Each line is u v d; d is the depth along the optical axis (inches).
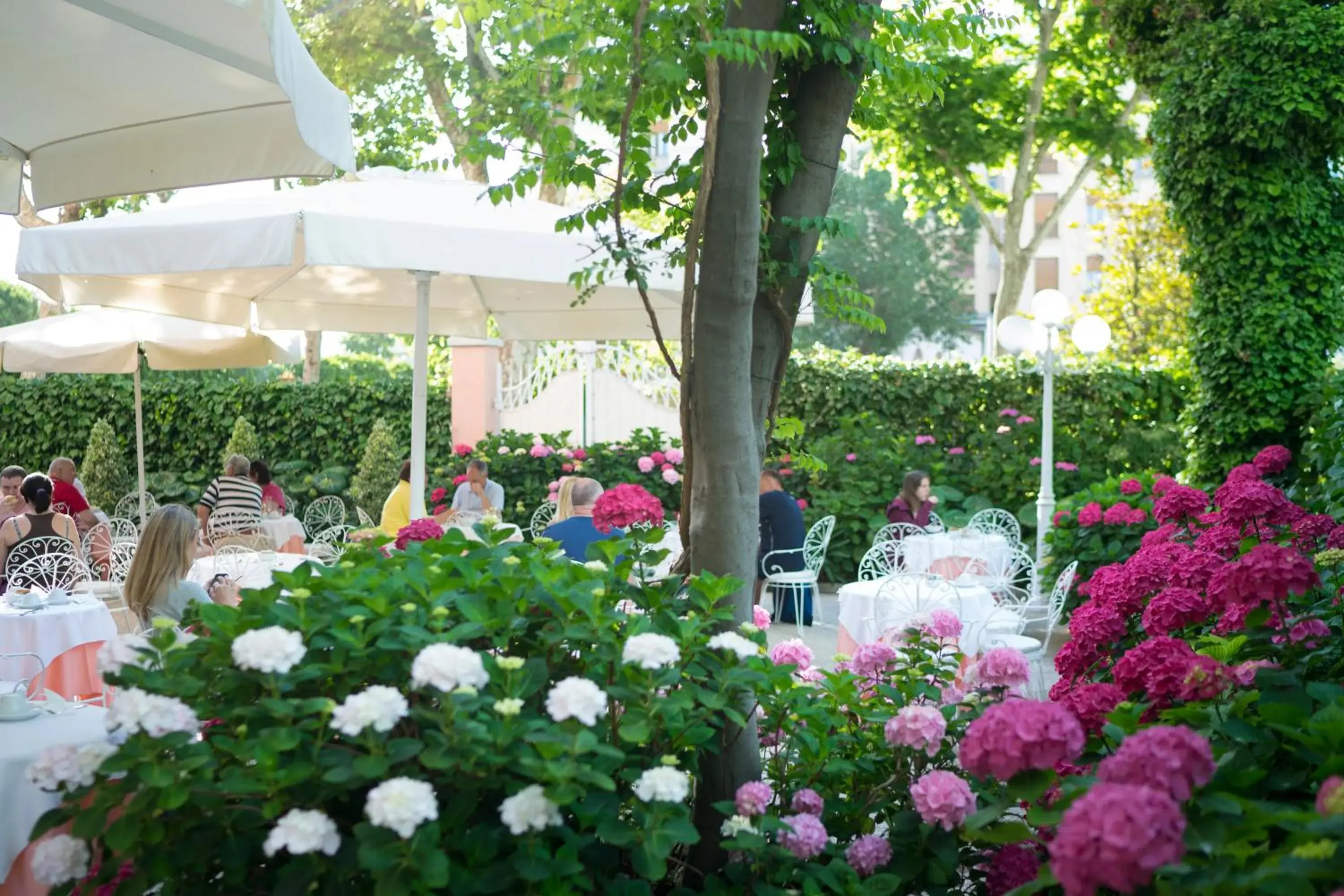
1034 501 459.2
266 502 392.8
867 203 1306.6
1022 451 468.1
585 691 90.7
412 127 645.9
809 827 105.7
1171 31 346.3
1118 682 108.0
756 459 126.0
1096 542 333.4
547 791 88.4
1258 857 81.6
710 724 116.3
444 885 84.4
